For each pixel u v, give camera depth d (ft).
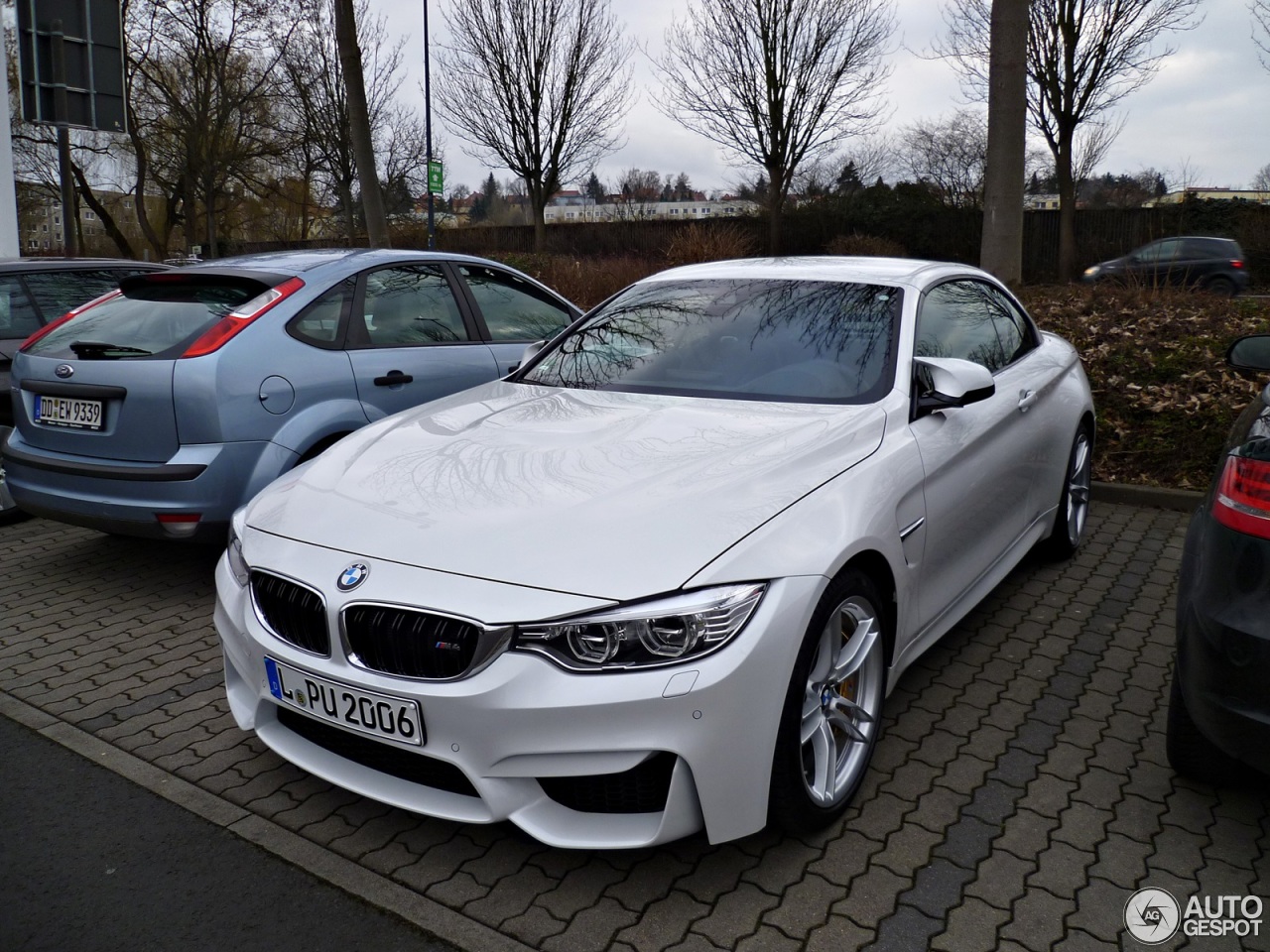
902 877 8.27
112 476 13.70
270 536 8.96
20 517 18.86
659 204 111.55
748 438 9.58
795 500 8.53
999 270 33.04
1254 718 7.50
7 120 30.14
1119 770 9.99
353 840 8.86
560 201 119.14
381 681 7.74
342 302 15.55
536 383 12.48
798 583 7.88
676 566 7.56
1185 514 19.24
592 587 7.43
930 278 12.78
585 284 48.85
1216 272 58.39
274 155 88.38
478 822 7.63
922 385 10.87
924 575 10.27
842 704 8.88
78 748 10.51
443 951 7.47
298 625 8.37
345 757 8.58
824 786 8.64
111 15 28.99
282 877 8.36
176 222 95.50
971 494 11.31
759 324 12.14
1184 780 9.78
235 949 7.51
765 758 7.72
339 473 9.78
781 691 7.73
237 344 13.85
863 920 7.73
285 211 105.29
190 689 11.89
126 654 12.89
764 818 7.84
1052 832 8.91
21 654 12.94
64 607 14.58
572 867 8.43
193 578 15.80
